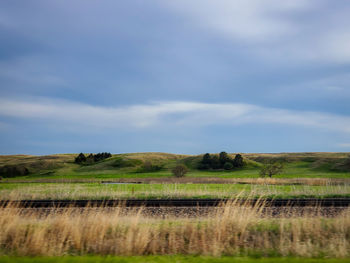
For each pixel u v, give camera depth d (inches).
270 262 270.8
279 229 403.5
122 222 437.1
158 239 377.7
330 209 612.1
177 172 2915.8
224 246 352.5
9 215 419.8
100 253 335.9
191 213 593.6
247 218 413.1
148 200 723.4
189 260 283.1
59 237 378.0
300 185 1429.6
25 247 341.1
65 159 5762.8
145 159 4820.4
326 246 347.6
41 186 1507.1
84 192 974.4
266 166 2522.1
